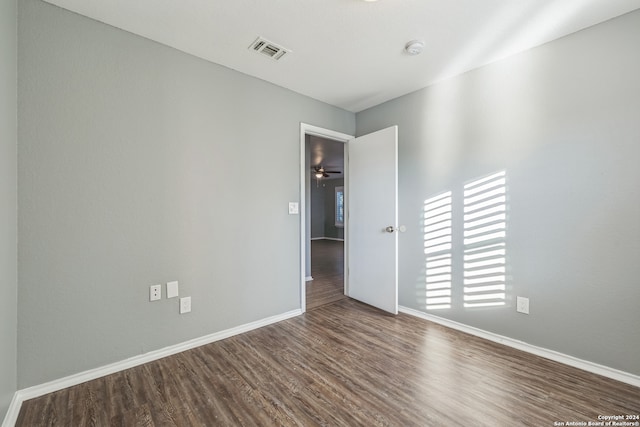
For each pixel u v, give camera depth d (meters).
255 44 2.01
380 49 2.07
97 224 1.74
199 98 2.16
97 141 1.73
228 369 1.84
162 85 1.99
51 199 1.59
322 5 1.62
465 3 1.60
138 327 1.90
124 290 1.84
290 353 2.05
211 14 1.69
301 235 2.86
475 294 2.36
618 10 1.64
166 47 2.01
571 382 1.69
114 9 1.64
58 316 1.62
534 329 2.04
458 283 2.47
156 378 1.74
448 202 2.53
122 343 1.84
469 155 2.39
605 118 1.74
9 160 1.38
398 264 2.95
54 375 1.61
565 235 1.90
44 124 1.57
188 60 2.11
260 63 2.27
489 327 2.27
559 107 1.92
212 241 2.24
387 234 2.86
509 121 2.15
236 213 2.38
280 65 2.30
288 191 2.75
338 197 9.86
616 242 1.72
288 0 1.58
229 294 2.35
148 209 1.93
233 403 1.52
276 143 2.65
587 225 1.82
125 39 1.83
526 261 2.07
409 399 1.54
